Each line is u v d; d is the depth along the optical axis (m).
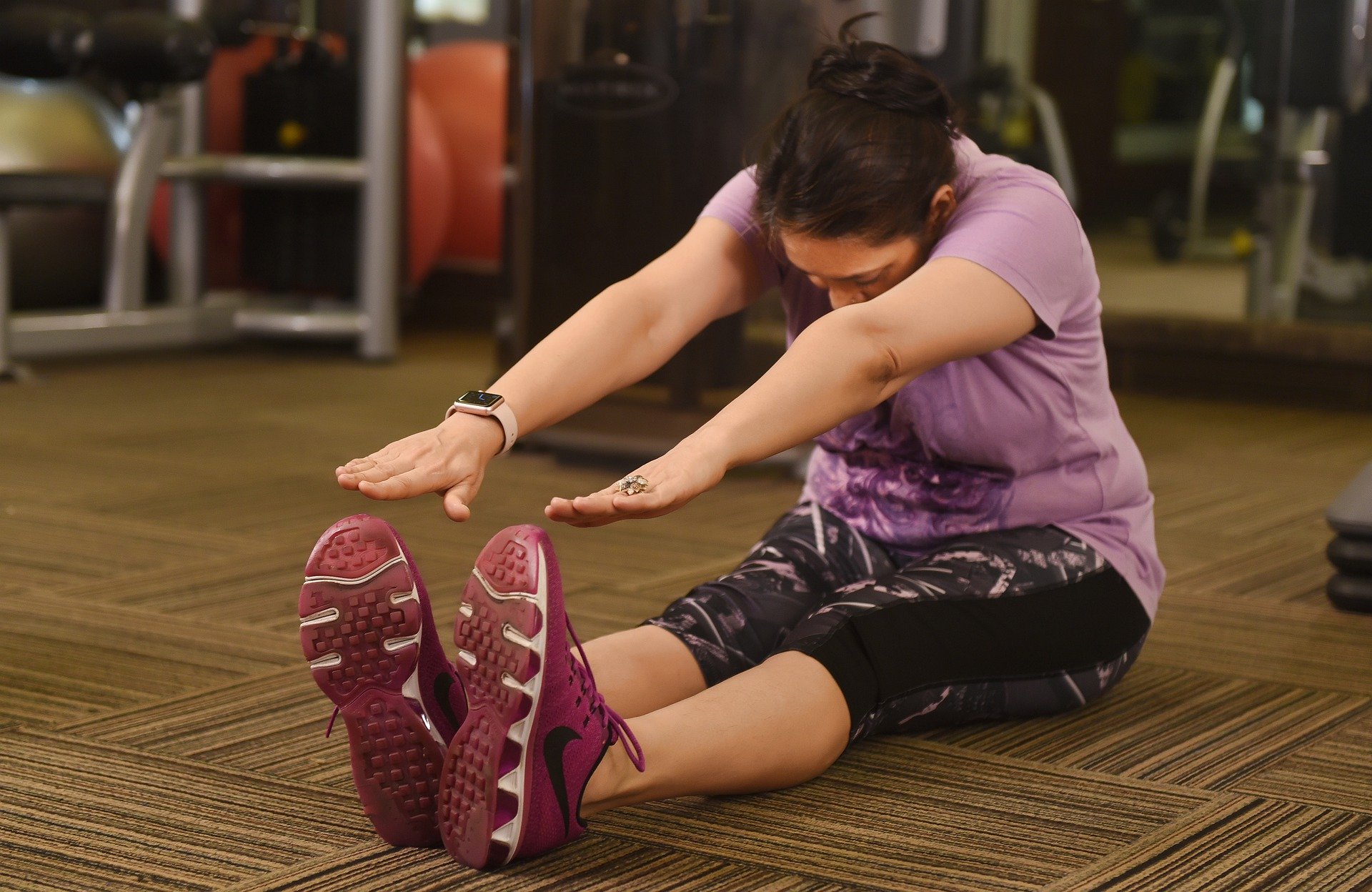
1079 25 4.59
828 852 1.19
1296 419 3.99
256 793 1.31
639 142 2.91
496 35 6.09
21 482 2.76
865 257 1.27
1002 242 1.28
